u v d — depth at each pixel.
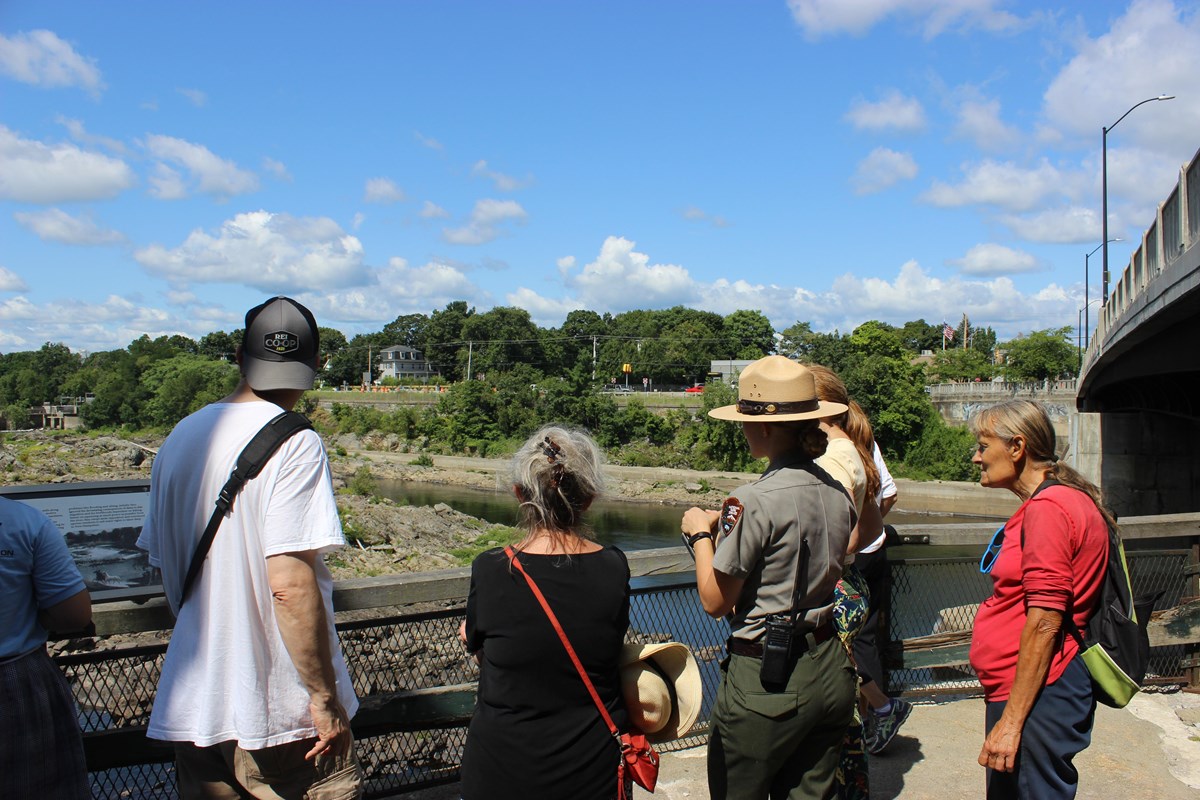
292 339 2.66
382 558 32.22
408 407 94.75
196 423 2.62
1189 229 14.03
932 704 5.22
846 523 2.85
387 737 3.95
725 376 80.69
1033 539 2.79
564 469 2.48
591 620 2.41
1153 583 5.32
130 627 3.23
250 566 2.50
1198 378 26.28
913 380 60.06
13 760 2.55
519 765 2.38
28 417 119.50
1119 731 4.84
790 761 2.89
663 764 4.32
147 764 3.44
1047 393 52.53
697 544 2.87
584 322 151.25
